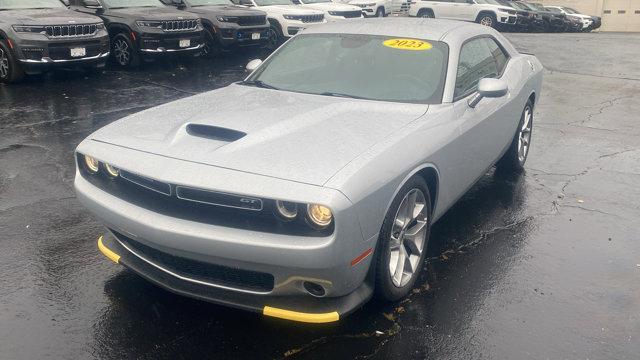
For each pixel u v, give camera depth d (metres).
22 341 3.12
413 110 3.89
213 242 2.90
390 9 25.39
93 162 3.48
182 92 9.65
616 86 11.52
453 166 4.00
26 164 5.93
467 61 4.56
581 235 4.61
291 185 2.83
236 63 12.80
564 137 7.61
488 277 3.91
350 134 3.39
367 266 3.13
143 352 3.06
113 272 3.85
